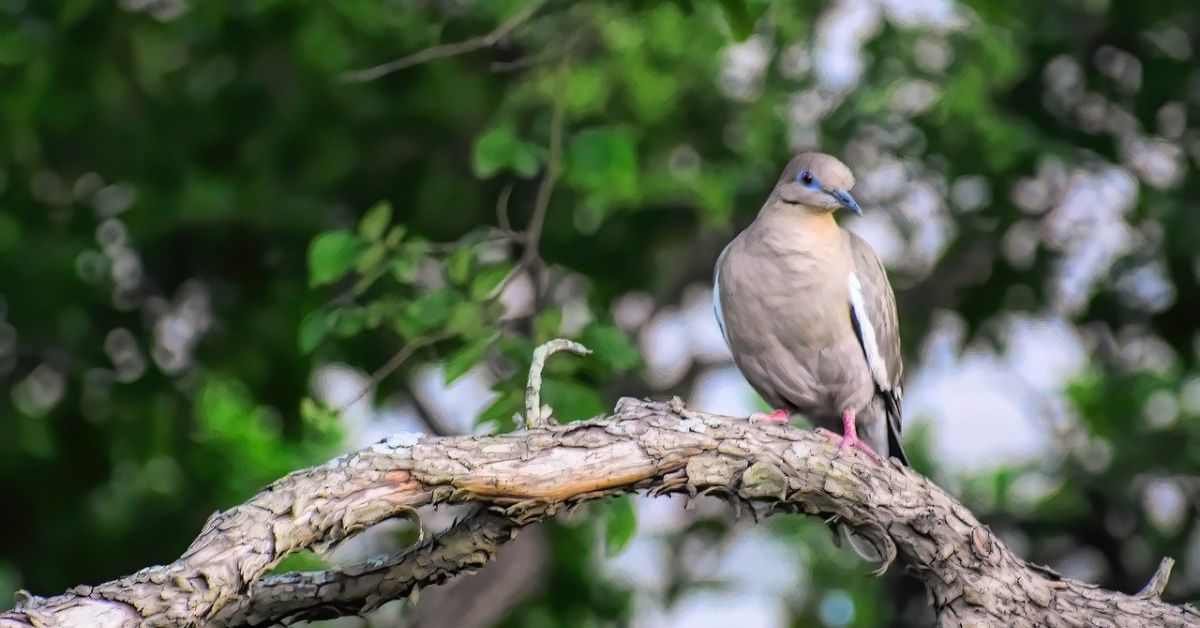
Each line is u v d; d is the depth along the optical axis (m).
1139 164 14.48
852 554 17.55
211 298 15.01
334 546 5.54
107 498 15.01
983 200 14.46
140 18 13.91
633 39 13.51
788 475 6.15
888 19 13.88
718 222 13.66
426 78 14.00
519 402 8.42
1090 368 16.16
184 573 5.18
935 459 17.44
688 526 17.20
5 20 13.82
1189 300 14.21
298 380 14.65
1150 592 6.46
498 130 9.30
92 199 15.11
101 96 14.09
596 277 15.09
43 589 15.01
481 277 9.05
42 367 14.89
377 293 13.12
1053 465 16.55
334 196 14.87
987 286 14.93
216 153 14.48
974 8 11.09
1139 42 14.31
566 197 14.38
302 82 14.16
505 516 5.79
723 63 14.64
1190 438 15.47
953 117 13.61
